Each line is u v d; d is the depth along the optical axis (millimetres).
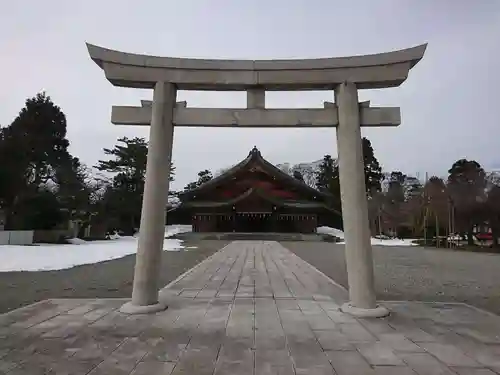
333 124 6711
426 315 6078
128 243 28094
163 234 6547
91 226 33469
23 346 4434
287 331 5090
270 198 39094
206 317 5840
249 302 7066
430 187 35625
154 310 6137
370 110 6672
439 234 35875
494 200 29094
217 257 17781
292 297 7613
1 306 7152
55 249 20516
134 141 40969
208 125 6746
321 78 6660
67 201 28438
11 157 25688
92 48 6586
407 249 27938
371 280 6195
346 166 6453
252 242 32531
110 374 3609
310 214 41688
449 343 4621
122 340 4652
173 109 6742
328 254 21156
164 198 6520
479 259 19438
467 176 33156
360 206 6312
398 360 4020
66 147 30500
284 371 3688
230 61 6723
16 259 15406
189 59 6723
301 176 70000
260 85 6762
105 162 39750
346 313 6129
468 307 6719
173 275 11844
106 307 6477
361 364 3893
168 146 6621
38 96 29250
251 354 4168
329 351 4289
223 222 42219
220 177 42969
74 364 3865
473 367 3832
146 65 6680
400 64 6527
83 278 11078
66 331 5043
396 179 63969
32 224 25938
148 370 3703
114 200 37594
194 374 3602
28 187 26750
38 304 6711
